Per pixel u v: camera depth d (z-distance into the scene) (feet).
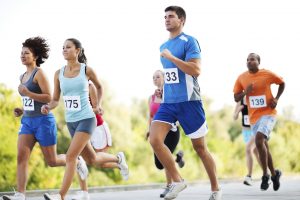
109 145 65.98
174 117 48.57
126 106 194.90
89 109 51.78
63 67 52.47
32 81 53.78
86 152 58.54
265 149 69.92
